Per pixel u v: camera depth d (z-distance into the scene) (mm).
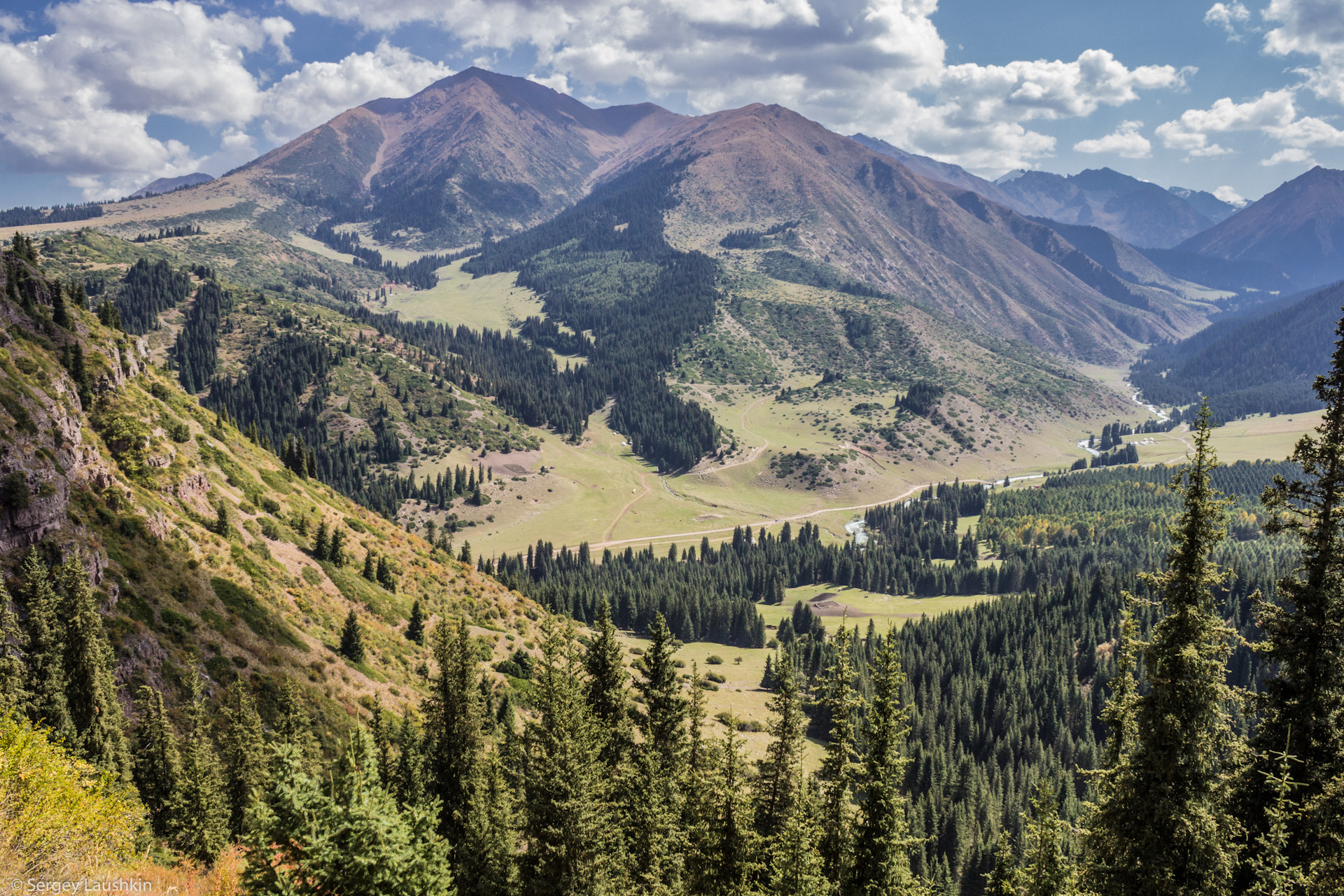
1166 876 23344
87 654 52188
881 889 31500
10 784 23938
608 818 38219
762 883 35031
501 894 39406
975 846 101625
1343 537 24594
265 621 76688
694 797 38656
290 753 21641
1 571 56875
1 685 48375
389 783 46594
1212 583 23938
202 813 47938
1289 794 24234
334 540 103938
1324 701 24422
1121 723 26750
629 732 50156
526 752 44719
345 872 20172
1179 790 23875
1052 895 35188
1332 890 21094
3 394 66125
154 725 54406
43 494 62594
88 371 85938
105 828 27062
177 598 70562
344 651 82750
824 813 33781
